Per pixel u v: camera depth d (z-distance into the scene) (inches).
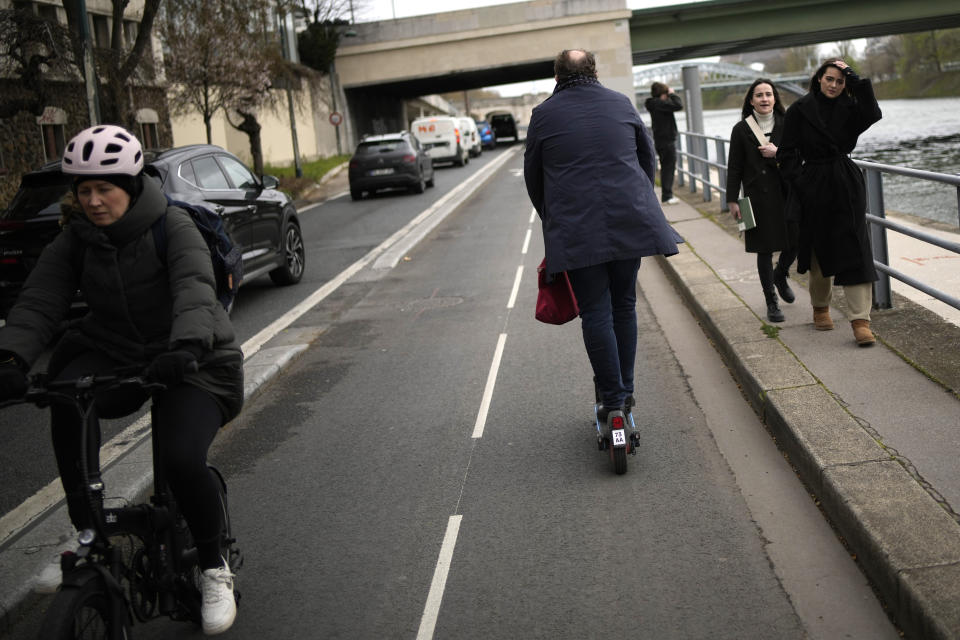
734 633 129.4
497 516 176.9
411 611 144.6
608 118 183.6
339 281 477.7
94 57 707.4
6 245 366.0
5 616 151.2
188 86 1025.5
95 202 122.3
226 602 128.3
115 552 118.6
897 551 133.2
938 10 1882.4
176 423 125.1
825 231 234.7
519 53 2087.8
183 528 133.9
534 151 188.5
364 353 319.3
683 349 284.0
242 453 228.5
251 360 309.1
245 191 425.7
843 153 235.5
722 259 397.7
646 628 132.8
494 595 146.8
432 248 579.8
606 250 178.9
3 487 216.5
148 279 126.8
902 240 398.0
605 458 201.6
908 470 159.9
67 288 127.6
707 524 164.6
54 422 123.6
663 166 626.5
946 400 191.2
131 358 129.6
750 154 270.1
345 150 2146.9
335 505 190.2
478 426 231.5
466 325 348.8
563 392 253.4
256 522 185.5
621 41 2036.2
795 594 138.3
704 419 220.4
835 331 255.3
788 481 180.1
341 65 2130.9
